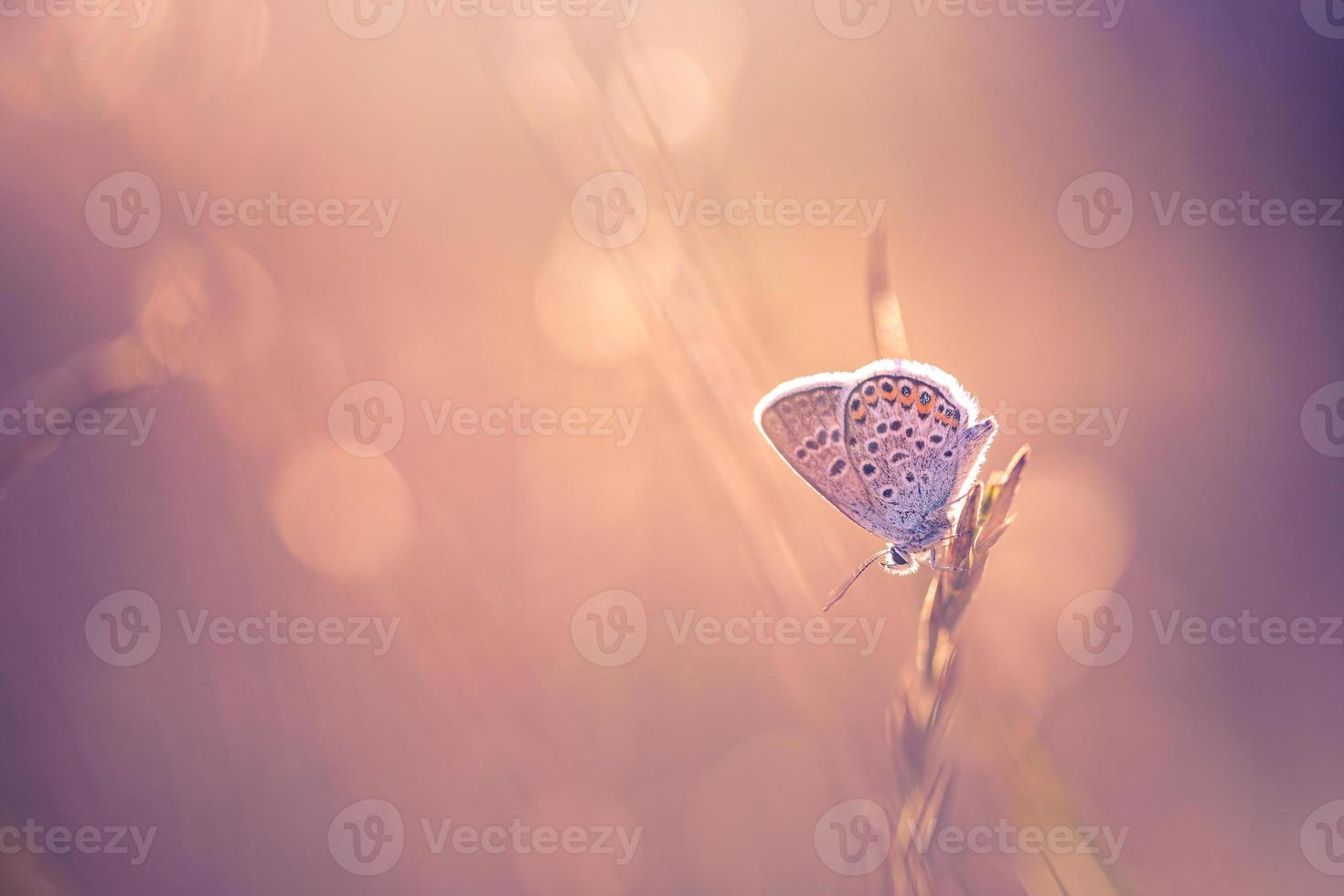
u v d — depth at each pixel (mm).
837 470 259
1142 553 299
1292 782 283
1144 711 287
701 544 281
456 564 276
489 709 275
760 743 277
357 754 273
